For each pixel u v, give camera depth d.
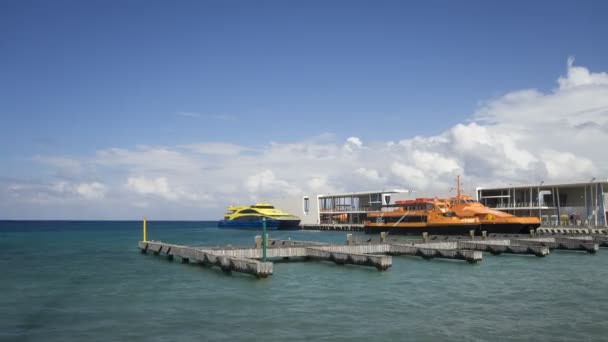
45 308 23.53
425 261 42.06
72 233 117.06
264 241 34.19
